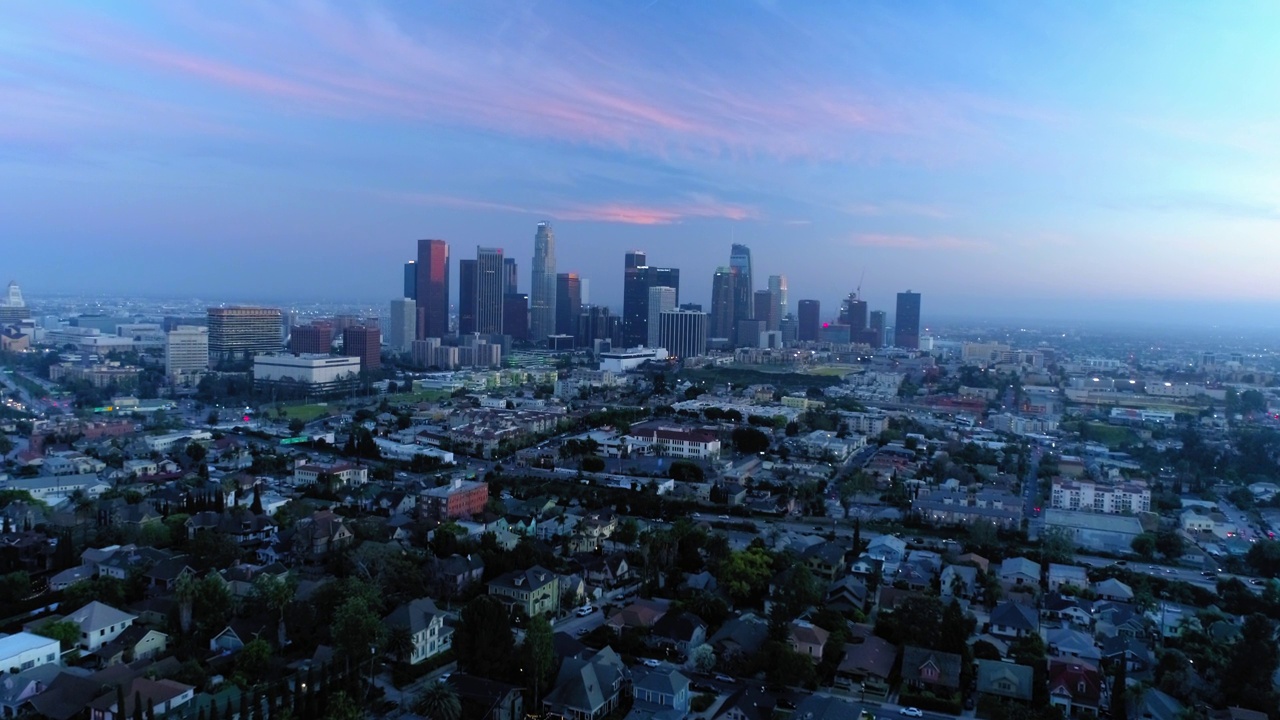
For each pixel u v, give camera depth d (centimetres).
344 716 17762
